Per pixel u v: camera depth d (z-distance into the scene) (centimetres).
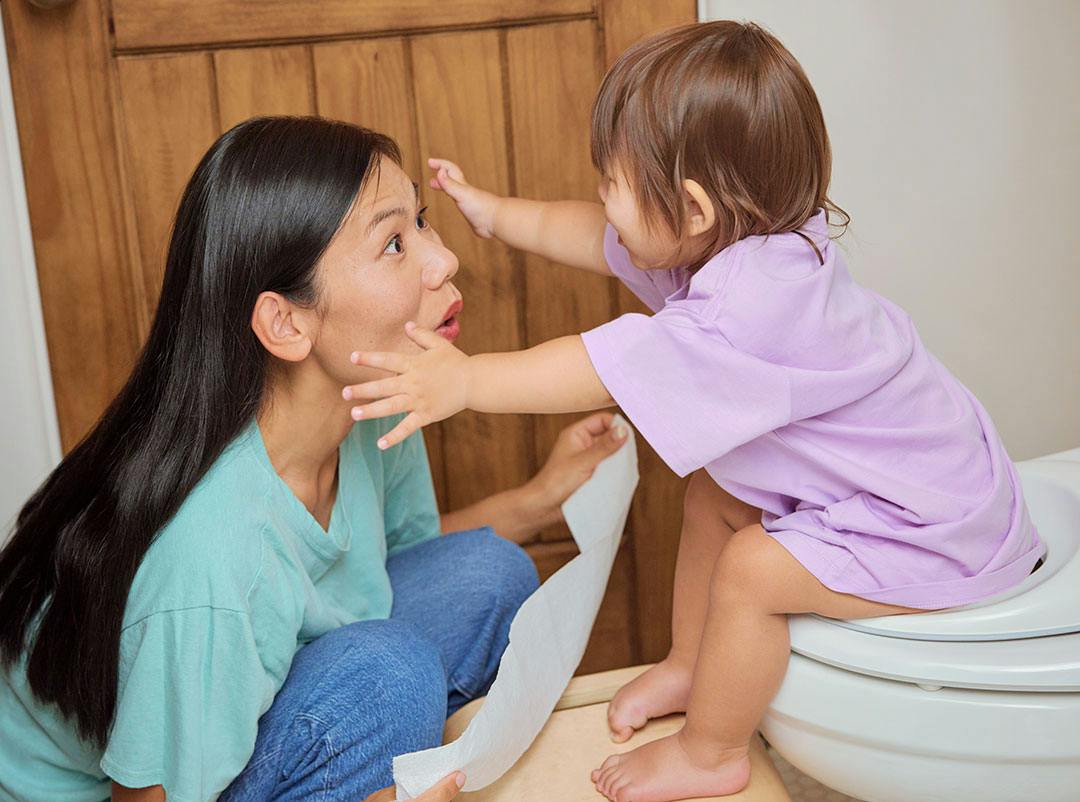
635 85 93
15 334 136
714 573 94
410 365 87
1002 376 158
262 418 96
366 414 85
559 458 131
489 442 149
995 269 154
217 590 88
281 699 97
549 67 139
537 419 149
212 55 134
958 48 145
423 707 98
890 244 151
